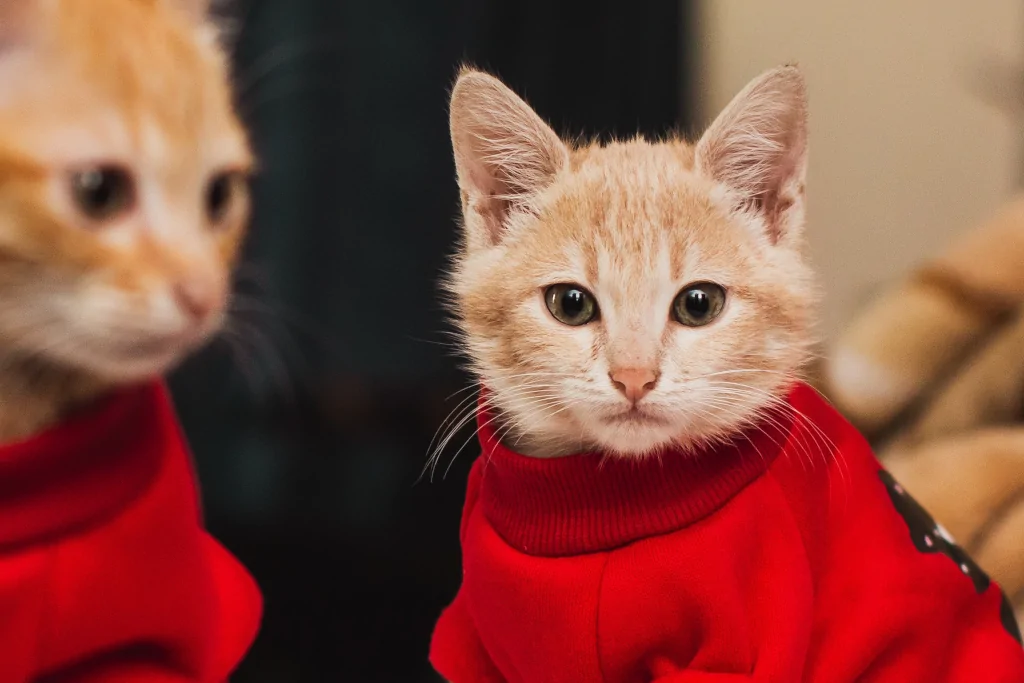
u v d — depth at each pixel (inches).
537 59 25.5
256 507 23.7
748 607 13.9
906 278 21.0
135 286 12.6
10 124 12.3
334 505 24.3
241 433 24.0
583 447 15.0
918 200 26.6
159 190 12.8
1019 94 25.8
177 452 13.9
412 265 24.6
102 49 12.7
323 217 24.4
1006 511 18.5
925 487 18.7
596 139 18.5
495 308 15.0
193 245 12.9
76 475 13.1
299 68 24.1
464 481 24.2
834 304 25.1
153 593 13.5
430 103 24.6
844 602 14.2
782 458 14.5
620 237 14.5
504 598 14.5
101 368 13.0
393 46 24.5
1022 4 25.9
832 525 14.6
